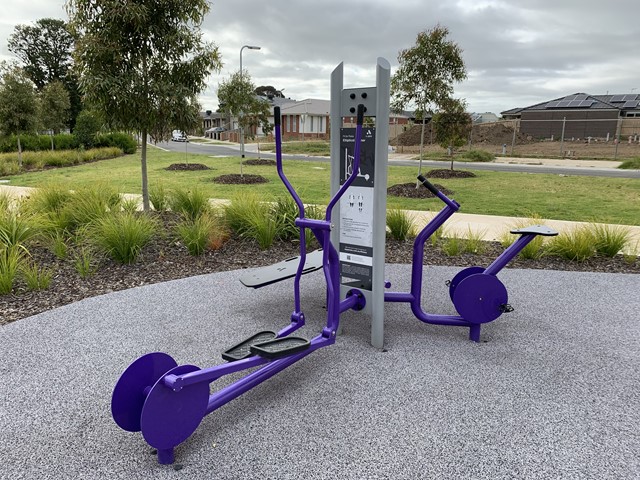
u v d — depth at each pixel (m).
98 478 1.89
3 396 2.49
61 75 54.72
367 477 1.89
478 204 9.56
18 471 1.93
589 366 2.85
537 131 38.12
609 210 8.91
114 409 1.91
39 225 5.24
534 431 2.20
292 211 5.97
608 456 2.02
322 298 4.08
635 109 42.19
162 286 4.32
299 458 2.00
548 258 5.45
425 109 10.88
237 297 4.06
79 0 6.16
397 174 15.66
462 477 1.89
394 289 4.30
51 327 3.38
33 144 25.58
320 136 49.31
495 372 2.76
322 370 2.78
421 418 2.29
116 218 5.37
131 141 28.53
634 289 4.34
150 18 6.42
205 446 2.09
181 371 1.97
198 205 6.82
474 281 3.07
